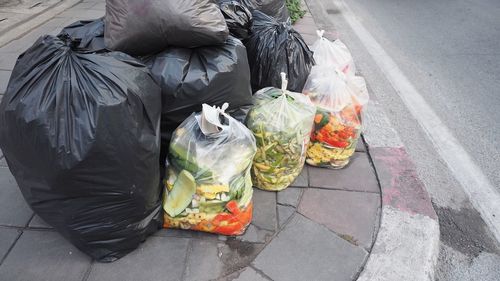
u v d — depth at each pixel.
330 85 2.27
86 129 1.39
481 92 3.70
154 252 1.79
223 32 1.85
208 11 1.81
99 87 1.45
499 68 4.25
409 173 2.37
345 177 2.34
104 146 1.41
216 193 1.72
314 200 2.14
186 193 1.75
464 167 2.66
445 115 3.28
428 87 3.76
